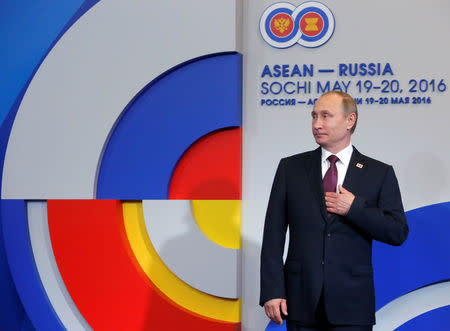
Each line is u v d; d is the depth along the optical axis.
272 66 4.77
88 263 4.86
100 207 4.85
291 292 3.21
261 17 4.79
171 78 4.80
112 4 4.88
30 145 4.98
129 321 4.79
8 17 5.14
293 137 4.72
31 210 5.04
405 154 4.59
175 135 4.77
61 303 4.94
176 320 4.70
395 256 4.52
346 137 3.33
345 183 3.26
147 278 4.83
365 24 4.67
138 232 4.88
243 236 4.75
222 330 4.62
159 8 4.80
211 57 4.73
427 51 4.60
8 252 4.99
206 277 4.64
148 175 4.81
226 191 4.70
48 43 5.09
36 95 4.98
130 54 4.84
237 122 4.65
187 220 4.68
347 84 4.67
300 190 3.31
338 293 3.10
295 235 3.28
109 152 4.89
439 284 4.57
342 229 3.17
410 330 4.55
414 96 4.60
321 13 4.70
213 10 4.70
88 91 4.90
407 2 4.62
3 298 5.11
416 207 4.57
